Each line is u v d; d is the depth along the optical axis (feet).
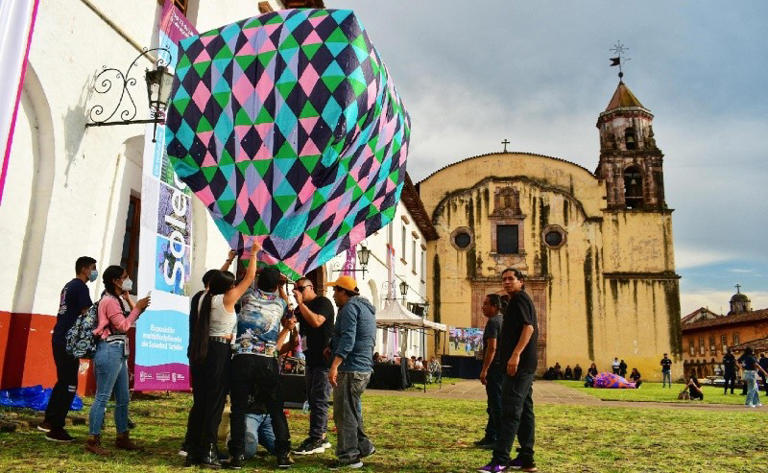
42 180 23.57
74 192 24.81
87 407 23.21
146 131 26.61
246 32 17.08
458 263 108.88
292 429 21.75
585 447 20.47
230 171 16.76
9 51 15.43
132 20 28.43
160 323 27.12
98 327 15.42
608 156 110.01
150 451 16.08
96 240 27.30
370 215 18.95
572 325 104.12
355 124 16.49
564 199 108.68
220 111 16.80
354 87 16.21
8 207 22.38
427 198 111.86
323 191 16.85
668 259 104.68
